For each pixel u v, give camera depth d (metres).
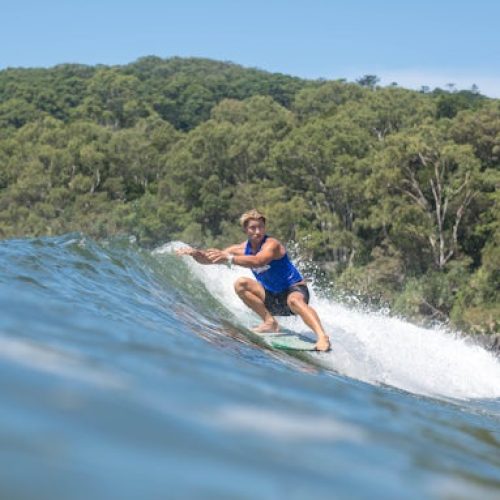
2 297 4.57
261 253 9.43
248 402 2.82
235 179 77.94
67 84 179.88
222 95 185.38
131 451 1.86
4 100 174.12
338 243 58.72
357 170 63.16
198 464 1.87
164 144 98.38
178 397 2.62
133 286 8.54
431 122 66.38
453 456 3.13
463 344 12.05
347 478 2.03
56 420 2.00
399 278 54.66
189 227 70.56
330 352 9.08
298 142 65.81
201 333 7.05
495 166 61.69
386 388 7.95
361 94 131.75
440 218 54.91
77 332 3.75
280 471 1.96
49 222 79.75
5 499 1.43
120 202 83.88
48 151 89.19
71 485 1.54
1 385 2.24
